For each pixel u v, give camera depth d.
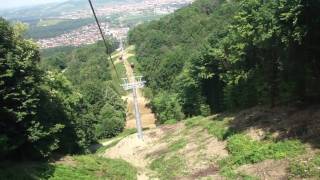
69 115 44.00
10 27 31.06
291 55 32.53
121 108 107.19
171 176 32.22
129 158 47.09
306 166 22.94
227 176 26.33
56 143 33.94
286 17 28.53
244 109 46.34
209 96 65.31
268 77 38.69
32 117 31.27
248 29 36.44
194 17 156.38
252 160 27.14
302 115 30.86
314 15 28.17
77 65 171.62
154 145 48.56
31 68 32.06
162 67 118.88
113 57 173.00
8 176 27.08
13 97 29.50
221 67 53.16
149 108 118.06
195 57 66.19
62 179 28.92
